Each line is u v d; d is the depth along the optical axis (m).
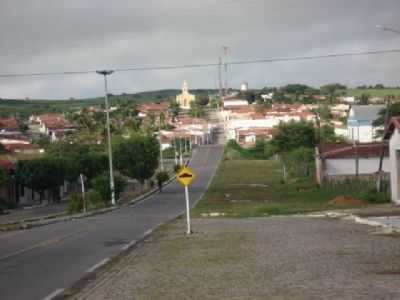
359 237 22.22
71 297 12.76
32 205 73.75
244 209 47.38
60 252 21.70
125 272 16.19
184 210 51.56
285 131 99.19
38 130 187.75
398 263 15.48
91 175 85.25
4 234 32.03
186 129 184.12
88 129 157.38
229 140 168.50
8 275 16.28
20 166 75.31
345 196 48.84
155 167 84.44
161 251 20.98
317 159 75.81
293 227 28.11
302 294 11.84
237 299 11.71
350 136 138.25
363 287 12.23
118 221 39.84
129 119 174.12
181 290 13.06
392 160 42.91
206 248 21.03
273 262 16.59
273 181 86.69
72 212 55.28
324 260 16.47
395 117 42.03
